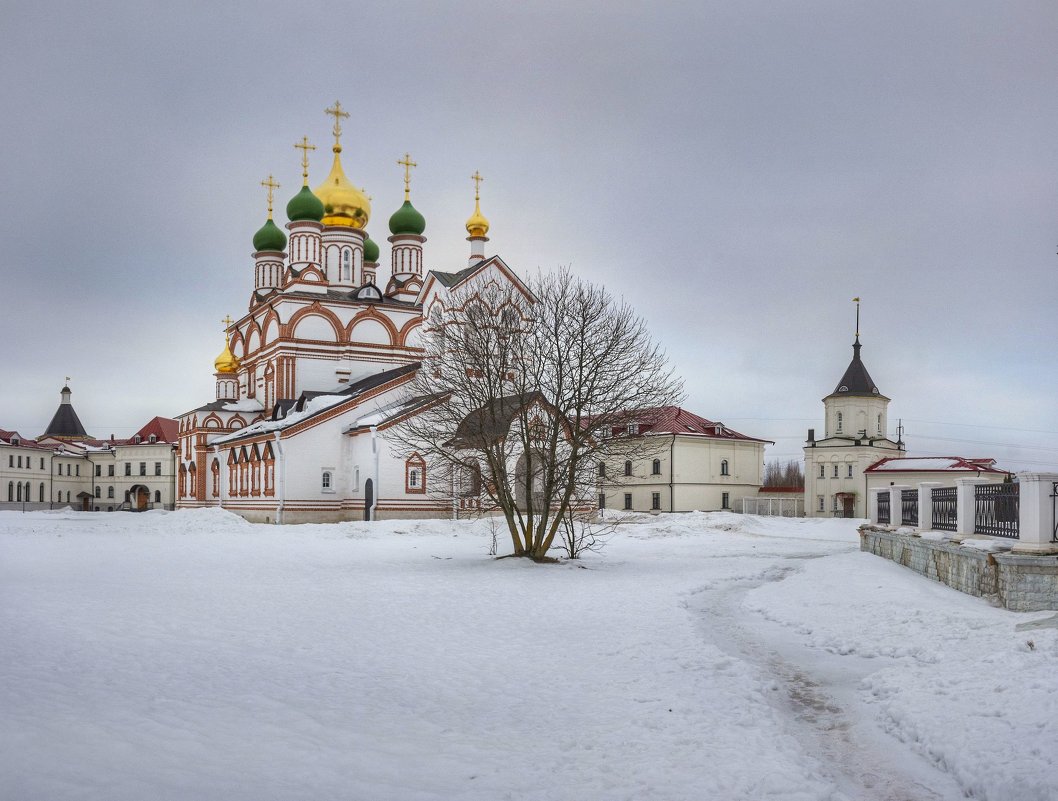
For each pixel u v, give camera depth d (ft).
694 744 29.58
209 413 221.87
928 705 32.81
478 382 105.09
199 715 30.48
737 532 162.09
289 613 58.54
